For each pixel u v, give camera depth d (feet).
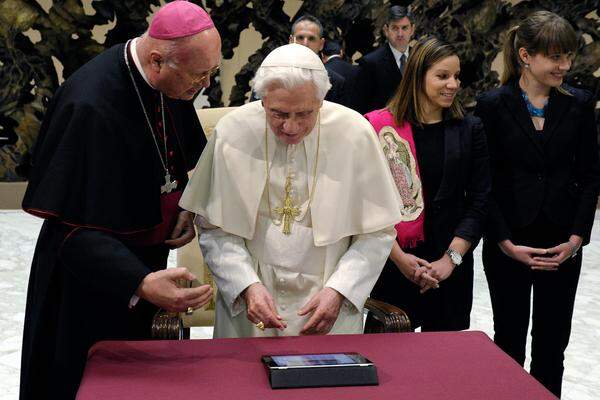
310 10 25.05
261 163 7.87
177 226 8.66
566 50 9.70
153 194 7.97
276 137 7.88
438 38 9.55
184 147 9.05
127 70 7.80
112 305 8.13
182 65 7.20
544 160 10.23
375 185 7.98
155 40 7.29
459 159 9.57
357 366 6.17
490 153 10.42
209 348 6.87
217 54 7.28
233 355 6.71
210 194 7.91
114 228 7.47
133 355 6.68
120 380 6.15
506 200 10.39
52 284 7.84
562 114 10.23
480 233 9.72
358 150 7.97
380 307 7.98
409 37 17.97
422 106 9.62
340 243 8.07
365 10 24.98
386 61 17.84
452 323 9.92
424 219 9.66
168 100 8.54
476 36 25.11
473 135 9.76
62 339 7.93
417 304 9.88
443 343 7.08
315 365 6.18
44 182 7.30
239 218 7.80
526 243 10.42
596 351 14.49
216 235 7.95
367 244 7.97
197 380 6.16
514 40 10.32
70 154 7.38
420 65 9.45
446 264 9.50
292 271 7.89
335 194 7.86
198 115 9.83
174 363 6.51
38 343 7.95
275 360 6.33
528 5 24.90
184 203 7.93
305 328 7.45
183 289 6.93
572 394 12.62
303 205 7.92
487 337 7.27
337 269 7.82
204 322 9.87
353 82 17.90
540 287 10.68
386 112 9.77
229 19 25.08
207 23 7.22
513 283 10.60
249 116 7.97
